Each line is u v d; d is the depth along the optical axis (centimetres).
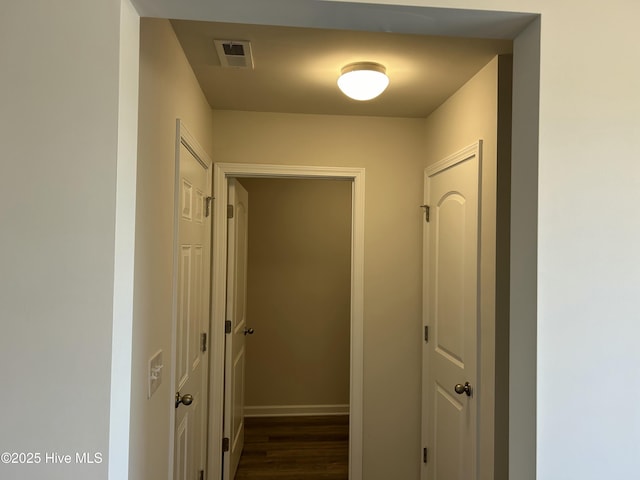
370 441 267
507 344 178
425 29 118
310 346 397
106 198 94
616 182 112
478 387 192
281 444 338
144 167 123
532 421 110
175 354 161
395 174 270
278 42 168
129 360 102
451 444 222
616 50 113
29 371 92
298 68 194
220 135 258
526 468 112
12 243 93
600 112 112
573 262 111
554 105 111
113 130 94
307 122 263
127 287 101
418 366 270
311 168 263
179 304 172
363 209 268
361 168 267
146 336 127
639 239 112
